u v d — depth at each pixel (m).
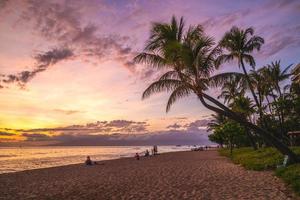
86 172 26.19
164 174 21.36
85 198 13.05
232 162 30.05
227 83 21.80
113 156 67.69
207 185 14.87
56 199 13.18
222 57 28.45
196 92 20.34
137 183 17.17
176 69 20.86
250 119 40.47
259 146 42.75
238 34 28.41
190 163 31.62
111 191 14.66
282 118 37.25
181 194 12.77
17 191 16.34
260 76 38.41
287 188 12.38
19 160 54.66
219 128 46.62
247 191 12.45
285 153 18.31
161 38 20.94
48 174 25.52
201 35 20.61
